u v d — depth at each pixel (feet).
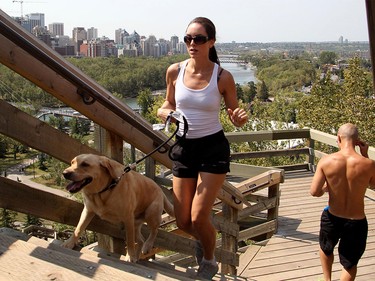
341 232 12.62
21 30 8.59
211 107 9.24
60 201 10.01
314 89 74.08
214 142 9.37
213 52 9.55
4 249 6.68
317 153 29.25
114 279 6.40
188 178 9.68
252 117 63.82
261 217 22.76
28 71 8.68
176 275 9.94
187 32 9.16
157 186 11.51
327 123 70.69
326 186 12.63
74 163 9.12
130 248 10.25
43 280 5.75
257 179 19.71
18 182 9.06
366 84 69.72
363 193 12.32
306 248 18.95
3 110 8.54
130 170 9.89
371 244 18.80
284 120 75.51
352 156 12.35
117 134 11.04
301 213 22.93
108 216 9.89
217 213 19.67
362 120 68.90
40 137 9.26
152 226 11.32
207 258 10.26
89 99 9.78
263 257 18.12
